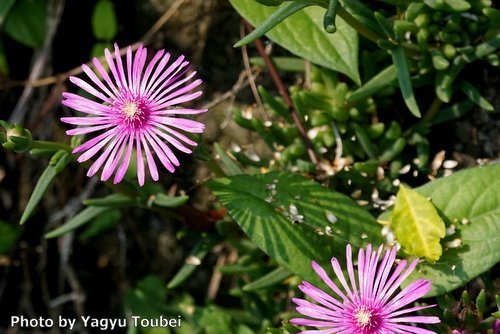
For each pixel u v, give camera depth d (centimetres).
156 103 39
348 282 41
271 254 40
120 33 53
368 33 41
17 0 54
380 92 45
